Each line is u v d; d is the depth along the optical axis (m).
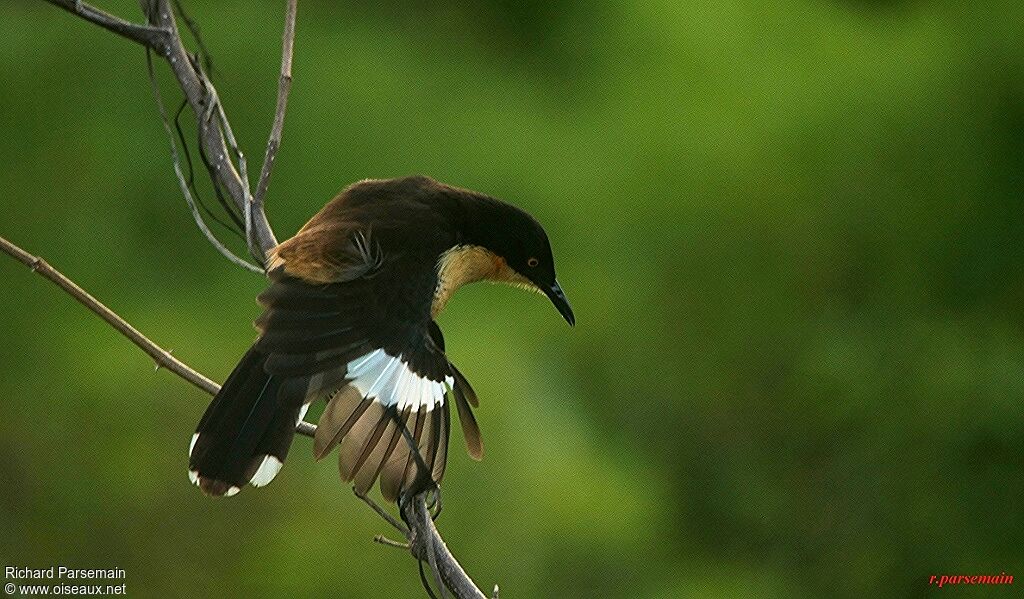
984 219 15.86
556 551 12.87
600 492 13.14
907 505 14.96
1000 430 15.09
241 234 6.88
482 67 16.66
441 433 6.38
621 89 16.20
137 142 14.60
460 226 7.27
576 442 13.66
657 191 15.65
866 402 15.20
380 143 15.28
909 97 15.86
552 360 14.53
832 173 15.80
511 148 15.65
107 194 14.53
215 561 12.05
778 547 14.87
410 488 6.11
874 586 14.84
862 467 15.05
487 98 16.25
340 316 6.41
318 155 15.09
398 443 6.27
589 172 15.73
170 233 14.48
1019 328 15.77
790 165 15.75
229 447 6.14
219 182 6.95
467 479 12.74
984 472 15.09
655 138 15.78
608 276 15.35
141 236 14.45
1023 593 14.58
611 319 15.17
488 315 14.39
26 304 14.06
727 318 15.48
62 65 14.85
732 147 15.73
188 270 14.34
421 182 7.32
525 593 12.68
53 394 13.28
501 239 7.38
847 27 16.08
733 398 15.27
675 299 15.51
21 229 14.36
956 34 16.02
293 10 7.06
